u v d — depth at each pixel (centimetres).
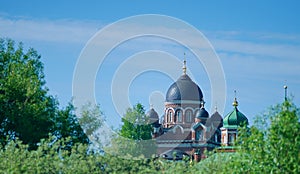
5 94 9800
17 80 9900
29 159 5866
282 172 4859
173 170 5725
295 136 4909
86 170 5888
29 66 10238
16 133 9494
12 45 10419
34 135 9419
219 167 5525
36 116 9606
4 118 9612
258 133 5012
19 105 9725
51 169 5844
